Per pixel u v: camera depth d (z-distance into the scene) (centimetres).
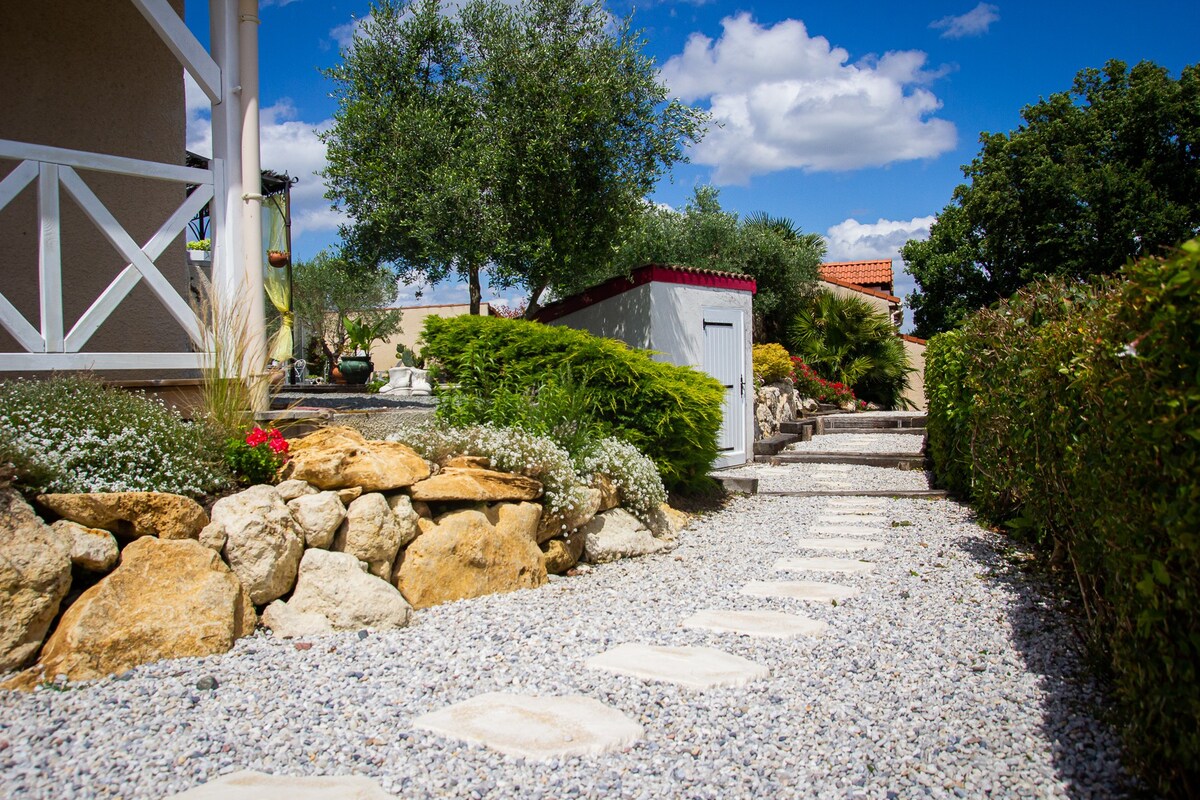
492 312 2120
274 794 247
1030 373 487
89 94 740
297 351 2411
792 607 480
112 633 360
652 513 728
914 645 404
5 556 349
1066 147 2575
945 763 275
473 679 359
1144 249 257
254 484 497
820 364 2158
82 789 253
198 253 1304
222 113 659
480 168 1025
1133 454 260
